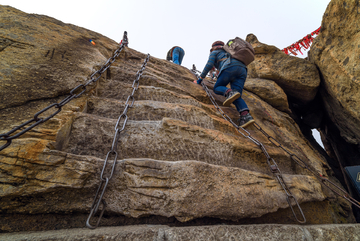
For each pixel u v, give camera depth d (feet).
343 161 18.30
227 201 4.83
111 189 4.21
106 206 3.75
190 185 4.63
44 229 3.67
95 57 8.54
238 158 6.79
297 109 19.11
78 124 5.29
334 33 10.90
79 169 4.00
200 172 4.91
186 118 7.60
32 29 7.90
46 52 7.06
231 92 8.57
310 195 6.73
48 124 4.59
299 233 4.46
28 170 3.66
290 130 12.69
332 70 11.52
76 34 9.71
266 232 4.18
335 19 10.50
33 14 9.12
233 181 5.29
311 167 9.49
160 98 8.48
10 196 3.49
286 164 8.28
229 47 10.07
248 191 5.31
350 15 9.48
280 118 12.80
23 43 6.88
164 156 5.70
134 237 3.27
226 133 7.82
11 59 6.03
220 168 5.35
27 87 5.41
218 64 11.01
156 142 5.85
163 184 4.49
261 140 9.06
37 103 5.19
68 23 10.45
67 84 6.18
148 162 4.65
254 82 14.78
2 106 4.65
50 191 3.71
